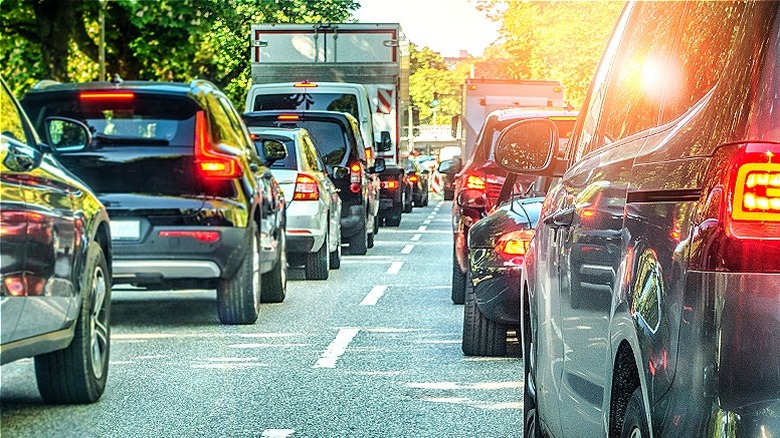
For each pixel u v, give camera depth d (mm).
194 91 16406
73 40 56156
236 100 72625
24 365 13516
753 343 4566
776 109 4637
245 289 16844
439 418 10945
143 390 12203
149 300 20141
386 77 42812
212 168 16172
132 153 16078
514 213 13406
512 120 18844
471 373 13211
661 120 5750
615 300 5883
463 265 18859
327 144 30172
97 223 11242
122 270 16047
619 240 5934
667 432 4879
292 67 42469
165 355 14430
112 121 16203
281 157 23094
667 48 6086
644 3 7062
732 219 4609
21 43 50531
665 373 4945
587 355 6617
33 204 9781
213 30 59719
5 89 10711
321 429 10500
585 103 8438
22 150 9875
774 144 4602
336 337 15898
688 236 4836
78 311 10820
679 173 5094
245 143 18156
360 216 30219
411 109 66688
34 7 49938
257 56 42438
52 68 50594
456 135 60156
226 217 16203
